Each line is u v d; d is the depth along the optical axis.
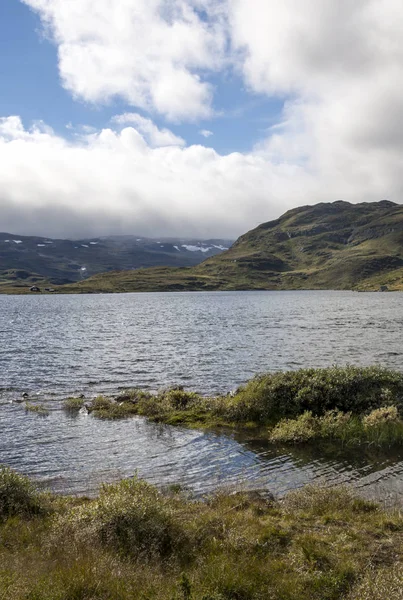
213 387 33.47
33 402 29.23
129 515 11.20
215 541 10.63
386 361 43.28
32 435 22.19
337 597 8.30
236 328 77.62
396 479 15.89
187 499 14.34
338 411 23.20
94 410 26.73
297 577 8.89
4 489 13.30
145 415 25.77
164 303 181.50
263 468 17.41
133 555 9.95
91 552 9.60
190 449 19.92
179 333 70.75
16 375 38.25
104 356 48.16
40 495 14.26
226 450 19.67
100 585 7.84
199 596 7.58
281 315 107.25
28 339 63.56
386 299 189.25
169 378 36.88
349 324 82.19
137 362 44.38
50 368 41.38
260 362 43.72
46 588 7.62
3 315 115.56
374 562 9.82
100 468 17.83
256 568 9.07
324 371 26.95
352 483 15.66
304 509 13.23
